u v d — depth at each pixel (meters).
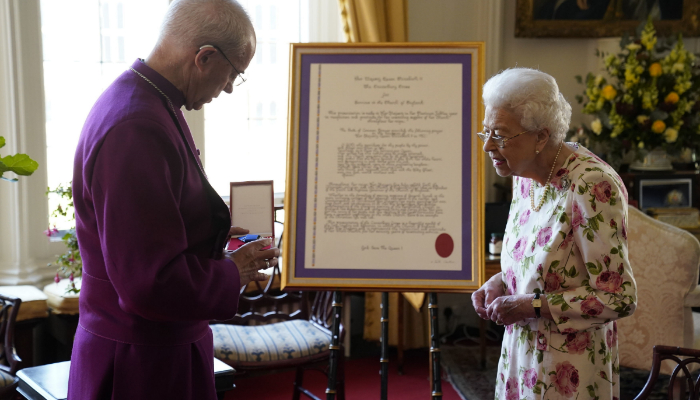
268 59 4.11
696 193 4.16
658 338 2.89
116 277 1.37
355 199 1.96
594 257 1.58
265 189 1.82
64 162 3.58
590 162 1.62
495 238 3.70
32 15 3.31
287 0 4.12
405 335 4.25
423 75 1.97
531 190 1.77
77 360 1.56
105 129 1.41
